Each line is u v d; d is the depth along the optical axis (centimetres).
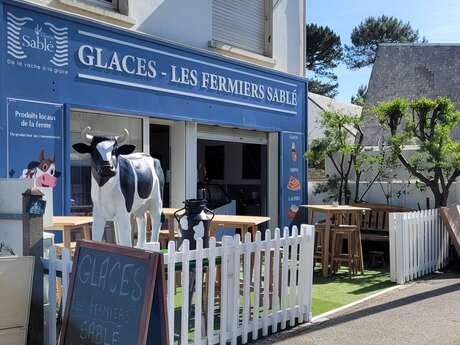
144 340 338
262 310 621
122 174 577
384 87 1809
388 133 1566
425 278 935
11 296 434
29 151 737
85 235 679
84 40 812
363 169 1311
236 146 1323
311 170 1728
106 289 373
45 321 478
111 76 851
